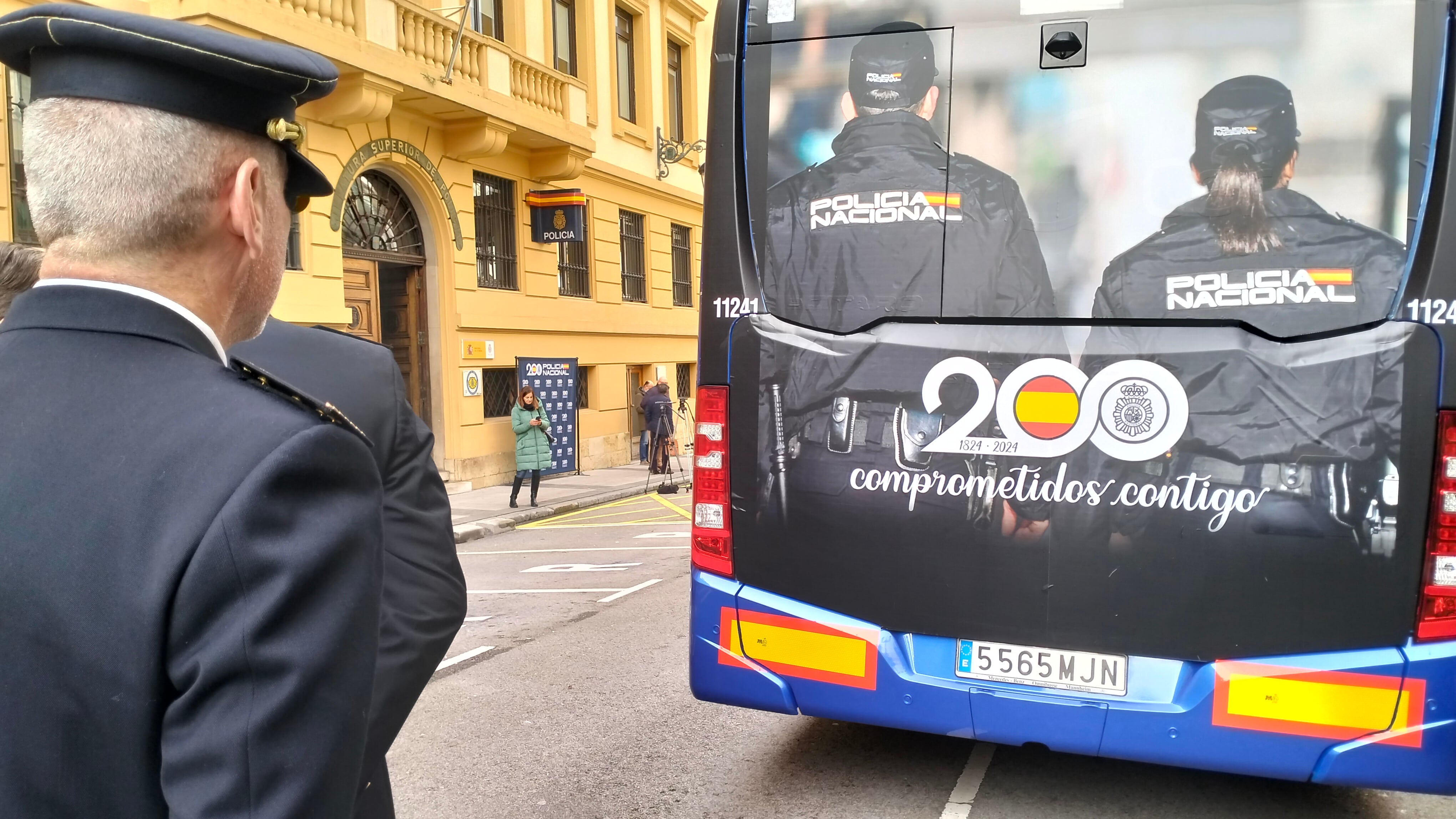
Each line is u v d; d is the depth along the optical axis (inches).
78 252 37.3
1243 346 108.0
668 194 738.8
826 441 123.6
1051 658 114.6
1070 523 113.7
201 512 32.5
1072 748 113.0
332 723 32.5
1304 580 105.7
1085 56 113.4
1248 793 134.1
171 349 37.1
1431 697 101.3
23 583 33.2
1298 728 105.5
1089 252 113.3
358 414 61.1
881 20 121.2
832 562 123.3
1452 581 101.3
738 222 128.0
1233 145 108.4
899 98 120.2
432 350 514.9
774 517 126.1
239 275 40.4
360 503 36.1
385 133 466.6
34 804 32.9
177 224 37.4
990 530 116.7
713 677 129.2
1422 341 102.7
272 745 31.1
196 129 37.7
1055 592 114.3
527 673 200.2
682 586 291.3
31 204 38.2
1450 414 101.9
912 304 120.3
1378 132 104.3
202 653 31.4
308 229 420.5
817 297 124.4
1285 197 107.1
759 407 126.9
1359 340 104.6
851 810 129.7
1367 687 103.3
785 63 126.0
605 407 668.7
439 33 478.9
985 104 117.3
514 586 300.0
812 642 123.7
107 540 32.9
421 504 63.1
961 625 118.0
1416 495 102.7
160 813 32.7
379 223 486.3
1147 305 111.3
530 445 474.3
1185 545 109.6
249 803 30.6
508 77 531.2
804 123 125.0
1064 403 113.9
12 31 36.6
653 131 730.8
